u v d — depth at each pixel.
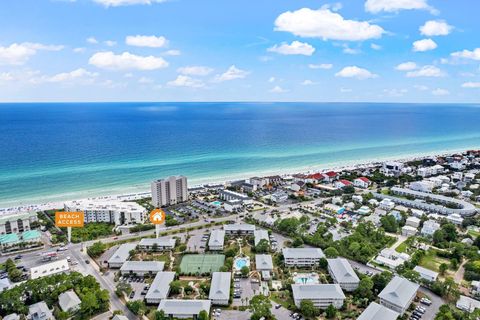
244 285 174.12
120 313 146.38
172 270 188.50
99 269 192.25
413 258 192.50
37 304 150.12
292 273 185.00
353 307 155.25
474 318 139.00
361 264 194.12
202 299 158.62
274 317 146.88
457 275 182.88
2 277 182.38
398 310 149.25
